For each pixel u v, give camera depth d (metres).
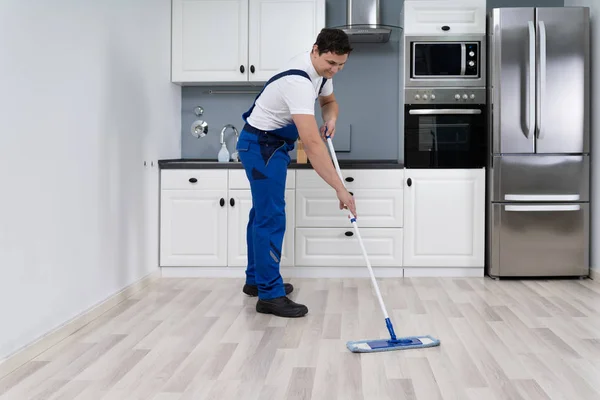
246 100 4.98
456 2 4.39
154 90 4.30
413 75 4.41
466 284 4.20
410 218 4.41
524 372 2.47
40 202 2.76
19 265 2.60
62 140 2.95
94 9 3.28
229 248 4.41
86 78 3.20
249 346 2.82
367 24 4.48
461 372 2.47
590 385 2.33
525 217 4.34
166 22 4.57
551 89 4.30
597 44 4.35
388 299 3.75
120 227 3.69
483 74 4.39
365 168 4.39
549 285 4.18
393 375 2.44
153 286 4.14
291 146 3.52
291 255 4.42
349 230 4.41
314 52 3.22
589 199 4.42
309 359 2.64
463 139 4.41
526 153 4.33
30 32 2.66
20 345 2.61
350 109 4.93
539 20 4.29
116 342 2.89
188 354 2.71
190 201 4.40
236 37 4.62
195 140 5.02
